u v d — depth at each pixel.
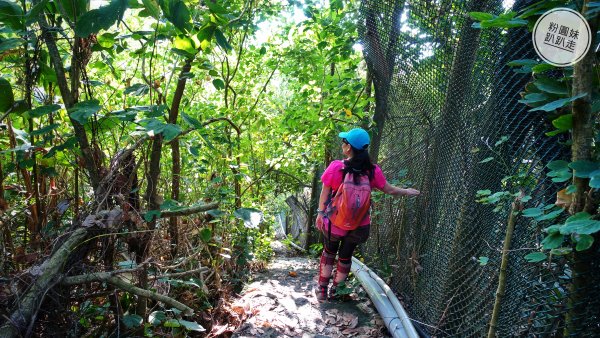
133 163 2.58
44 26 2.16
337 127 6.04
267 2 4.87
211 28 2.54
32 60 2.44
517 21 1.54
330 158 7.21
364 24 4.55
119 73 3.65
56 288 2.11
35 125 2.94
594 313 1.67
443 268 2.90
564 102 1.43
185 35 2.58
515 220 1.87
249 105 5.73
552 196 1.86
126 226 2.51
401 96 3.94
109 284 2.41
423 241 3.37
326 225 3.84
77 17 2.10
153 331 2.83
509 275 2.14
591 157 1.50
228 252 4.40
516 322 2.08
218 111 4.91
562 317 1.81
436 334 2.93
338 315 3.76
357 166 3.58
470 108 2.55
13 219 2.53
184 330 3.24
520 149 2.07
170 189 3.92
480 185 2.42
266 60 6.11
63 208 2.52
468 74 2.58
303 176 9.09
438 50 2.96
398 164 4.11
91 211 2.36
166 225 3.32
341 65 6.24
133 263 2.61
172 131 2.15
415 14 3.27
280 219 12.26
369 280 4.07
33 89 2.55
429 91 3.20
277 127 6.47
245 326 3.51
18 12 2.12
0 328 1.84
